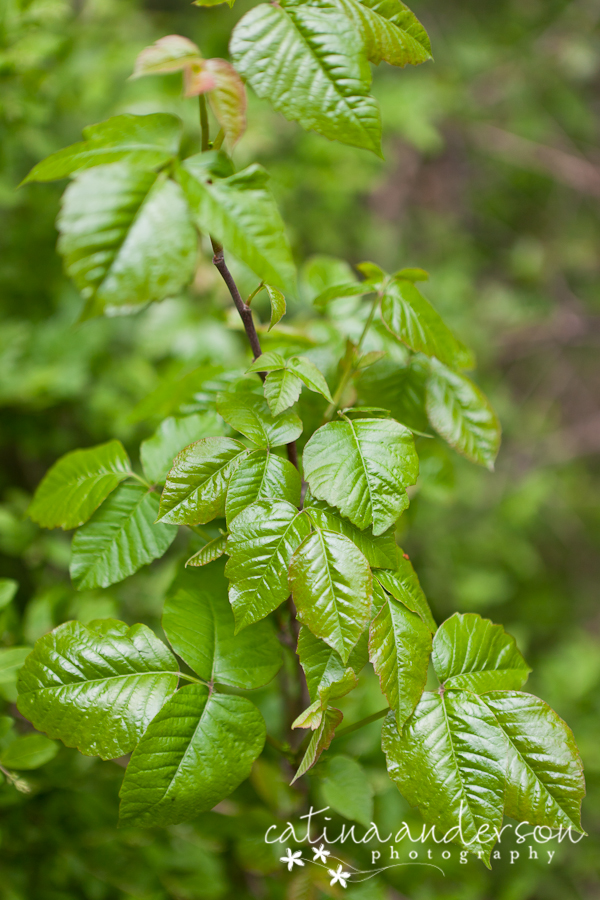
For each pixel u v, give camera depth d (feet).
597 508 10.25
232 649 2.26
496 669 2.23
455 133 10.82
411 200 11.02
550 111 11.51
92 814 2.80
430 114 9.07
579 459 10.90
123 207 2.07
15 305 5.23
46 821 2.79
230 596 2.11
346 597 2.10
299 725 2.09
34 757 2.52
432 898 2.84
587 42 10.85
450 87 9.73
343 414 2.23
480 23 11.22
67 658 2.22
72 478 2.45
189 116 5.09
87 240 2.07
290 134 6.46
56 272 5.22
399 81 8.49
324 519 2.16
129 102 5.19
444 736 2.17
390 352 2.55
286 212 6.44
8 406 4.67
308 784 2.60
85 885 2.78
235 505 2.15
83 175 2.07
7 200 4.48
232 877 2.94
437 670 2.21
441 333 2.42
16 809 2.78
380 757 2.70
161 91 5.32
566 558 9.95
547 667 5.24
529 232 12.03
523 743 2.17
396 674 2.15
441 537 7.25
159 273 2.08
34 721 2.20
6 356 4.62
